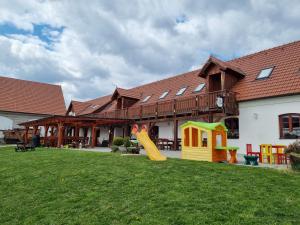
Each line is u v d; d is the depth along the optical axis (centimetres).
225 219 506
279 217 512
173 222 505
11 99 3950
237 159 1327
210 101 1677
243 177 802
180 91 2277
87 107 3847
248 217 511
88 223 539
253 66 1858
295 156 896
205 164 1034
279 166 1045
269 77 1639
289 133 1438
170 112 1958
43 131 3653
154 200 625
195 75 2362
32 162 1248
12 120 3838
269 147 1203
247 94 1648
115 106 3016
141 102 2641
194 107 1775
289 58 1678
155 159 1163
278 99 1498
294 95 1428
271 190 673
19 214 638
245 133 1634
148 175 846
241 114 1667
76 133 2659
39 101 4191
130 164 1048
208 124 1248
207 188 693
